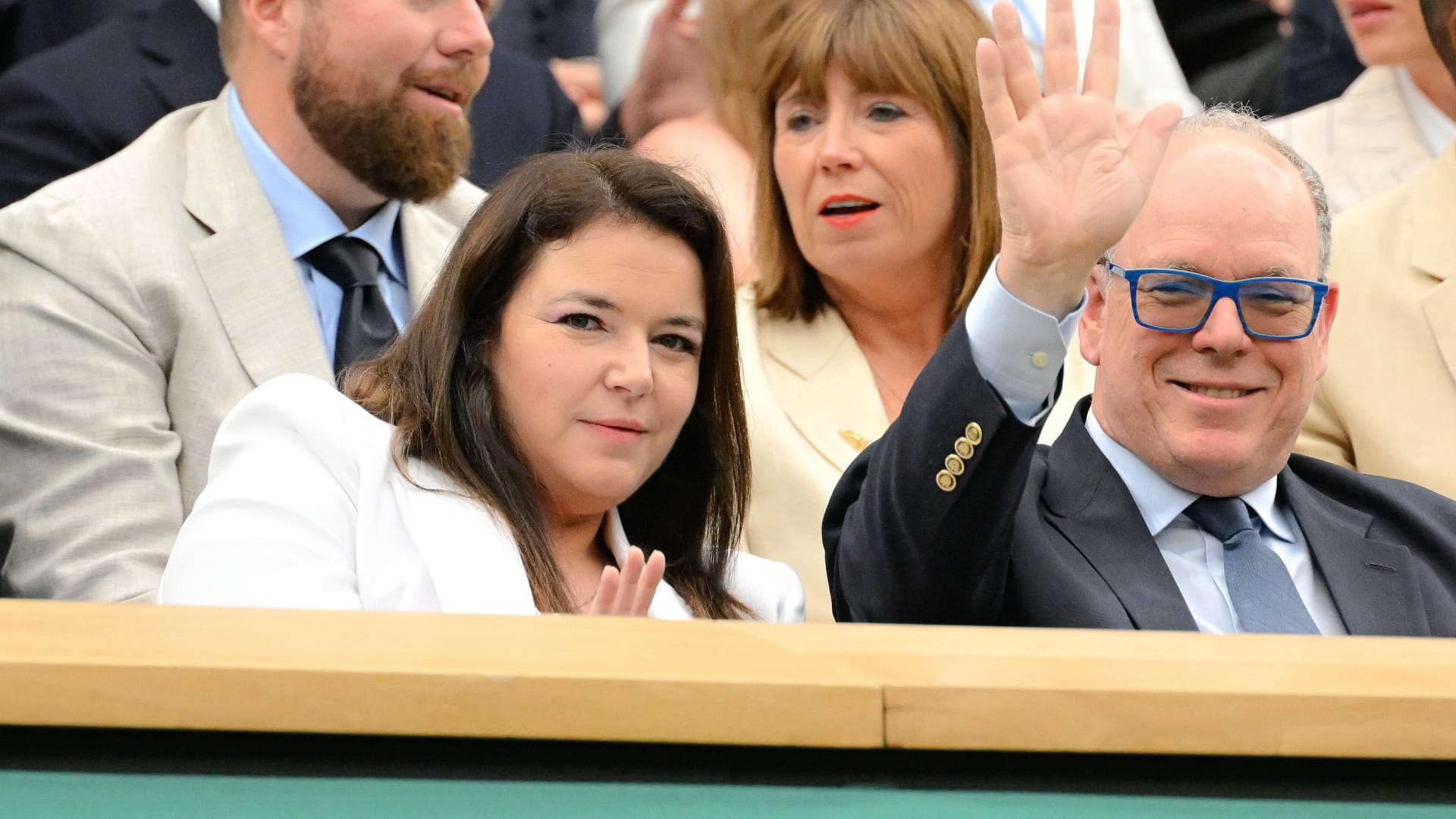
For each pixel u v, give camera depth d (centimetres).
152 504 1101
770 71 1236
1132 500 951
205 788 443
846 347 1224
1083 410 1023
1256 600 941
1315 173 1004
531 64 1628
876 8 1205
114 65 1459
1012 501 827
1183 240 953
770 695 439
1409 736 448
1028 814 448
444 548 861
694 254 934
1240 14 1830
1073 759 462
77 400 1118
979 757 462
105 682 427
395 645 461
